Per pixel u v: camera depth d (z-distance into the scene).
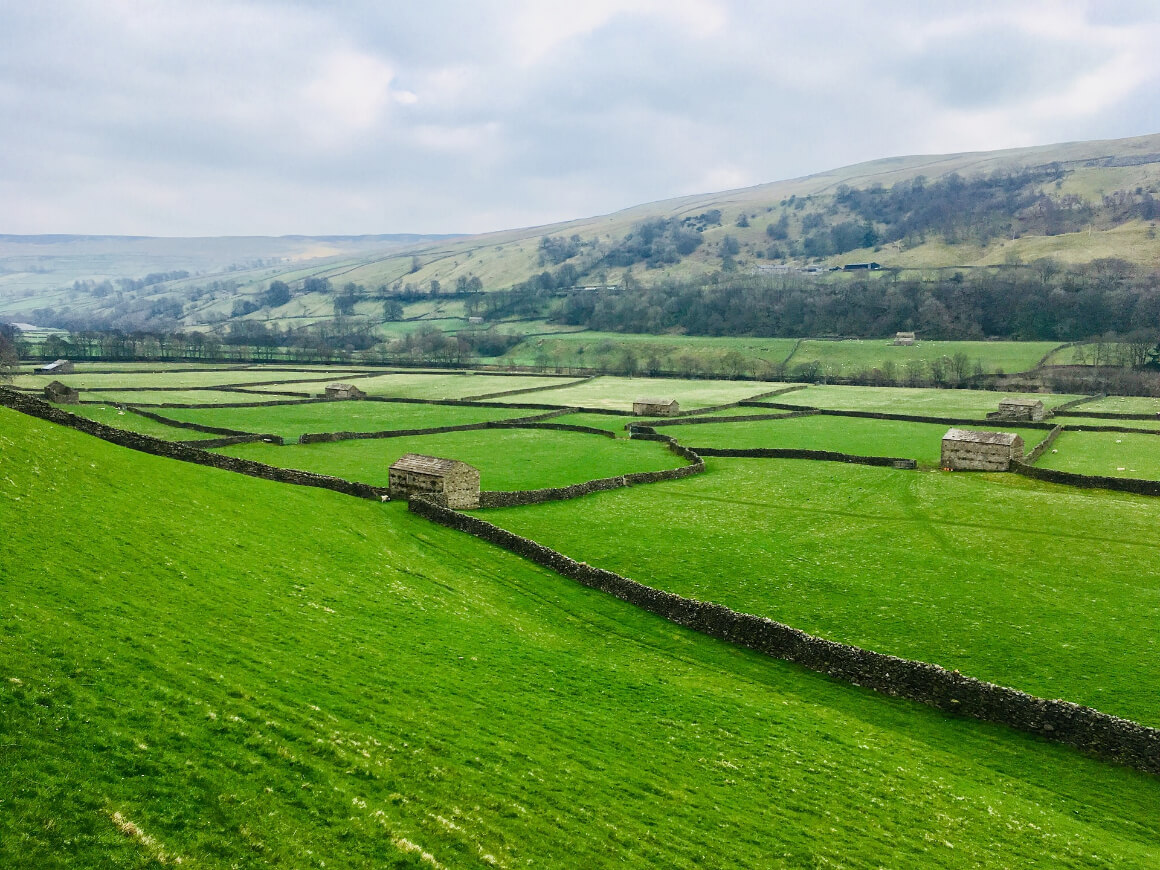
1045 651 43.00
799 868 23.50
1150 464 100.56
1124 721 33.19
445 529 60.41
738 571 56.16
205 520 42.88
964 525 70.06
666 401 148.12
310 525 50.03
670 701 34.62
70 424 59.00
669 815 25.05
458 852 20.59
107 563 32.12
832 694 38.38
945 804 28.64
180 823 18.64
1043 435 125.94
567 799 24.55
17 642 23.30
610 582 50.16
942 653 43.00
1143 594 51.84
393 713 27.09
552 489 77.50
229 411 142.75
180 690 24.08
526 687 33.03
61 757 19.30
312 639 31.66
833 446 116.88
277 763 21.98
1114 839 27.88
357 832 20.16
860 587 53.16
